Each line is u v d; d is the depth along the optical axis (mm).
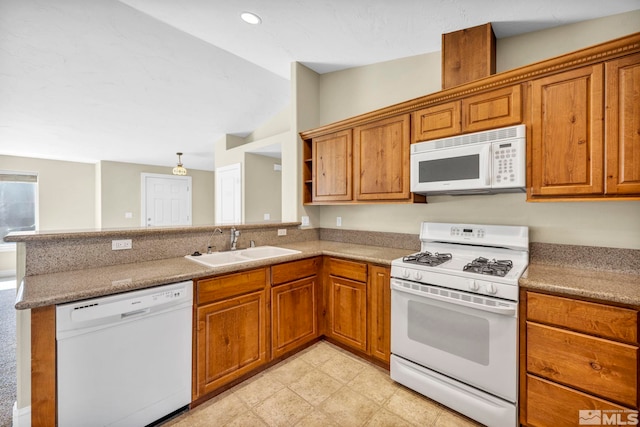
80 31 2244
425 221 2418
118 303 1366
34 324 1189
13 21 2066
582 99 1466
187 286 1623
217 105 3727
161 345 1537
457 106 1902
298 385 1931
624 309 1202
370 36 2203
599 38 1711
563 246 1796
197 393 1691
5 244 5078
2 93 2797
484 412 1537
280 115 4137
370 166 2404
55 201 5391
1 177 4980
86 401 1312
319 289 2475
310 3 1844
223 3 1929
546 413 1393
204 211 6918
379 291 2076
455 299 1615
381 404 1751
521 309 1463
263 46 2523
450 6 1720
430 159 1989
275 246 2670
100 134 4023
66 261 1660
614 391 1225
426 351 1769
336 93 3047
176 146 4879
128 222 5730
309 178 3068
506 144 1673
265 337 2059
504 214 2031
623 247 1624
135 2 1962
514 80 1676
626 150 1360
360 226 2871
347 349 2383
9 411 1660
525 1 1614
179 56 2715
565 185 1521
